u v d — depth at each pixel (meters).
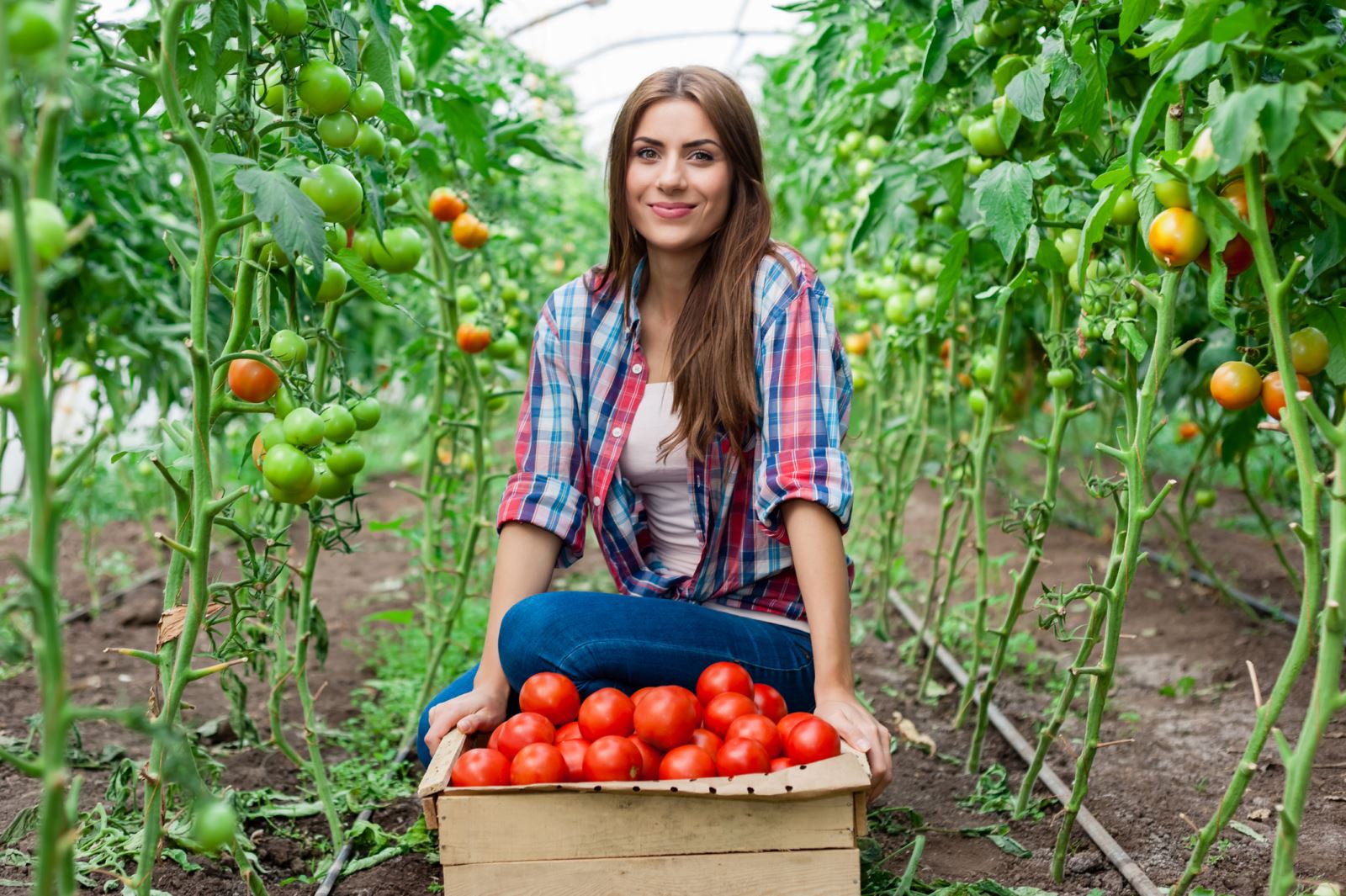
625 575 2.14
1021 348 3.17
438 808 1.53
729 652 1.94
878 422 3.91
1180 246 1.45
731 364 1.98
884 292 3.20
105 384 3.42
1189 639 3.50
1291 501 4.22
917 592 4.20
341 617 3.91
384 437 7.27
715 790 1.50
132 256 3.13
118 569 4.44
